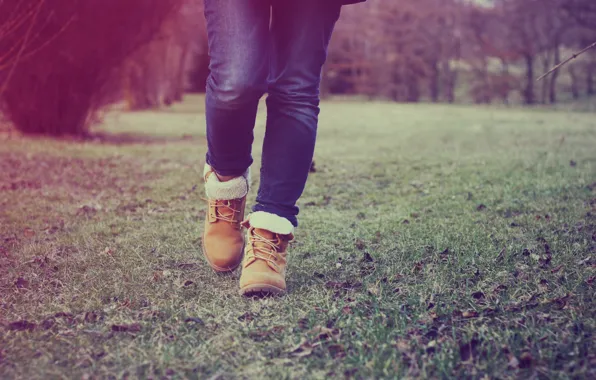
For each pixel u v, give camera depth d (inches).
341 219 128.2
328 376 52.6
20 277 81.7
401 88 1278.3
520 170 201.3
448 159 247.3
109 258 93.4
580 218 119.0
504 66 1131.3
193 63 1376.7
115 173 205.9
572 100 1137.4
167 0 309.3
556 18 1027.9
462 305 70.1
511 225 114.7
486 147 301.9
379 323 64.3
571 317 64.5
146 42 319.6
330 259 92.7
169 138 375.9
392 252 96.5
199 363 55.2
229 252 80.2
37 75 316.8
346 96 1427.2
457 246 98.3
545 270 83.7
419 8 1194.0
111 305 71.6
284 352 57.7
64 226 120.2
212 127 69.7
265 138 73.9
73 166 220.2
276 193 73.6
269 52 73.5
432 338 60.7
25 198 153.9
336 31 1253.7
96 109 369.1
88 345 59.5
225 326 64.7
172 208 143.3
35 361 55.6
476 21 1128.8
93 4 280.7
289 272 84.8
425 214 131.0
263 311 69.0
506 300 71.4
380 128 474.3
